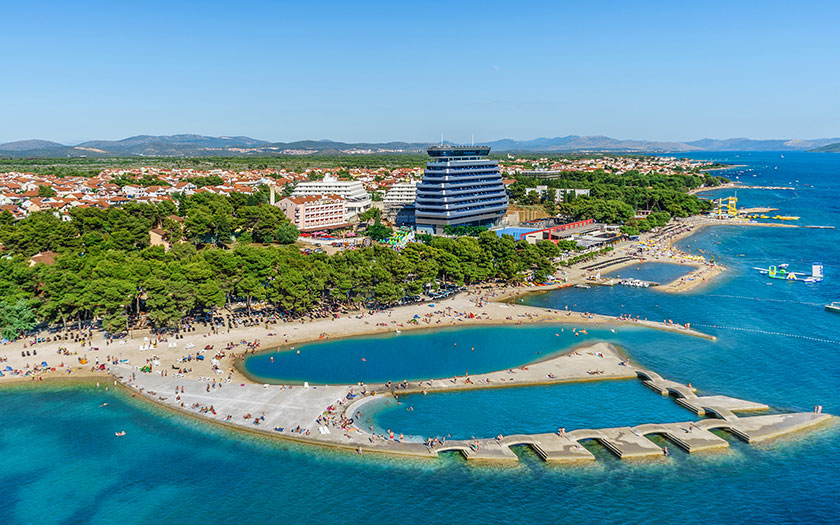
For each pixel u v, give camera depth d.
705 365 165.62
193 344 174.75
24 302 172.00
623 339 187.25
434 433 127.69
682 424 131.00
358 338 186.12
